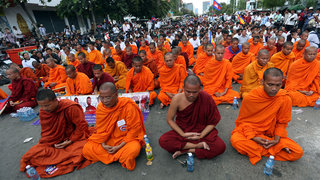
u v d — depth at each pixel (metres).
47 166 3.13
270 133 3.03
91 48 9.09
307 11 14.38
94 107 4.98
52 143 3.26
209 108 2.88
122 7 20.97
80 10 18.30
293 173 2.71
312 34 7.98
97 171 3.06
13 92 5.57
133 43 11.94
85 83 5.24
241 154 3.15
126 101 2.96
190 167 2.84
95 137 3.05
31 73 7.15
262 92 2.80
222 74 4.89
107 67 6.75
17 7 18.03
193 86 2.49
